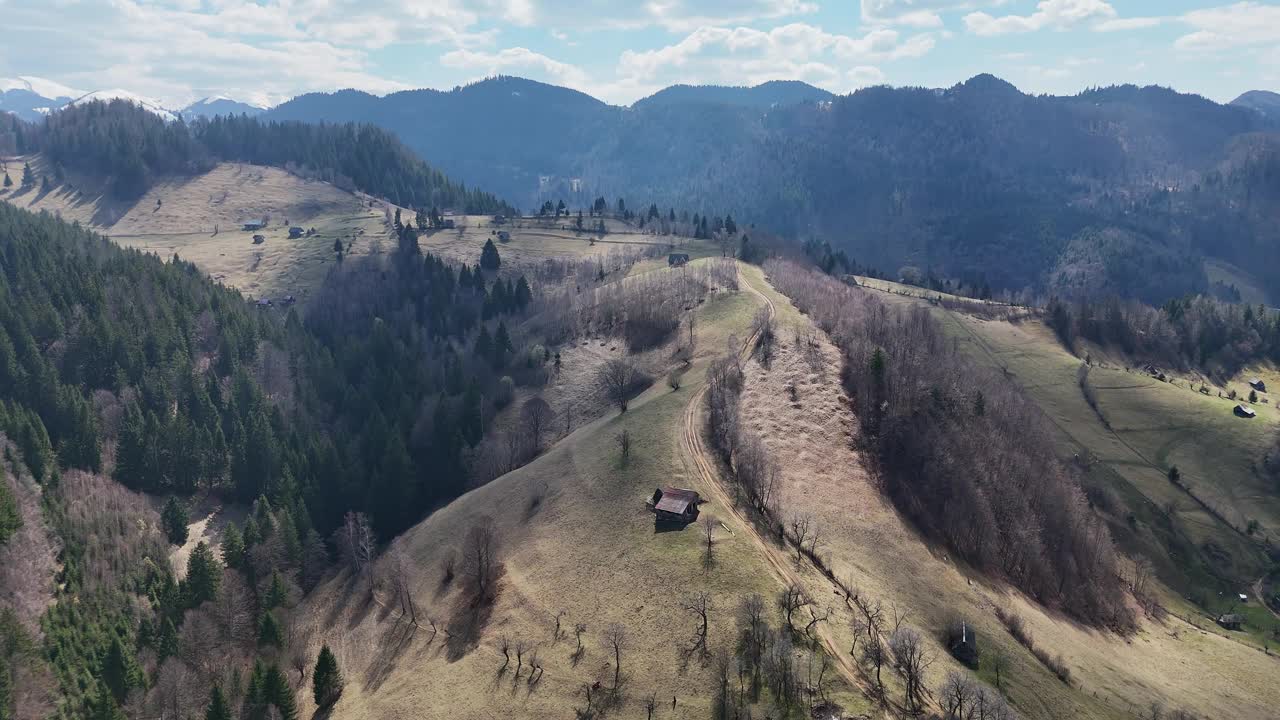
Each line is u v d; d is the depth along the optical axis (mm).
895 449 136500
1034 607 114188
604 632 93125
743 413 142500
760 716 76000
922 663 84125
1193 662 118062
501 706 87812
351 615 127562
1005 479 138625
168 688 106875
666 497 113250
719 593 93375
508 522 129000
